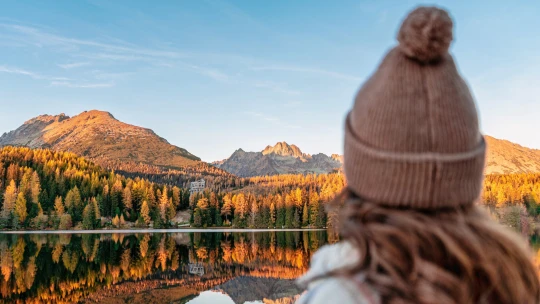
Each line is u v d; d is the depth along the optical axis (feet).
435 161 3.41
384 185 3.58
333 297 3.45
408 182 3.48
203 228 314.96
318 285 3.71
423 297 3.24
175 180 643.04
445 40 3.49
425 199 3.50
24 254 108.99
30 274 76.07
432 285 3.27
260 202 332.80
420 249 3.39
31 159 363.15
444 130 3.47
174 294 62.64
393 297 3.31
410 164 3.44
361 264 3.53
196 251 127.85
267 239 184.85
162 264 95.14
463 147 3.54
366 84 4.01
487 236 3.64
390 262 3.39
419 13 3.60
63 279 71.61
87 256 108.27
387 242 3.45
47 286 65.26
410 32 3.54
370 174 3.68
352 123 4.10
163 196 331.98
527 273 3.71
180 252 124.26
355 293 3.42
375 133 3.64
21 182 281.74
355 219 3.81
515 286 3.57
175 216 361.71
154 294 62.13
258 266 92.32
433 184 3.46
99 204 311.06
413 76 3.60
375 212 3.66
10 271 78.74
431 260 3.37
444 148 3.48
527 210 216.54
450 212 3.63
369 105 3.76
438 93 3.53
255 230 280.31
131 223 313.73
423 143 3.48
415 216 3.53
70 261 96.63
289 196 323.57
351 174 3.99
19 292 60.59
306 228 305.94
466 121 3.59
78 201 286.66
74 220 281.33
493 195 228.02
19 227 255.70
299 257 109.70
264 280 74.64
